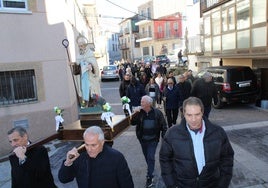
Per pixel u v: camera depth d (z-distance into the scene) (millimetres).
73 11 14633
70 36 12258
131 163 7152
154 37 48938
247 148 7559
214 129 3316
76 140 5582
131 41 57375
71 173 3225
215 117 11398
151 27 50000
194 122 3178
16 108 8852
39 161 3566
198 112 3158
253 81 13023
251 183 5641
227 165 3379
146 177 6090
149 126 5723
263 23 12414
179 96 9141
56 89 9547
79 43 6414
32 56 9078
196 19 23906
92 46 6383
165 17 44969
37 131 9203
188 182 3328
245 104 13781
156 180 6070
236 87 12719
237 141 8188
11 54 8734
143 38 52500
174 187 3400
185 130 3320
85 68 6082
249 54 13594
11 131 3627
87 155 3152
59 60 9578
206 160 3256
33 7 9039
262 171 6141
